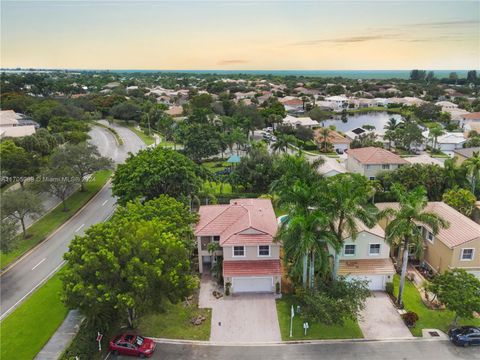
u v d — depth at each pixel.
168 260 28.94
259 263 36.31
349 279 36.22
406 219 32.12
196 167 57.53
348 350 29.36
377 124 139.25
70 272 26.77
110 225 31.55
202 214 41.56
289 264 37.41
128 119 133.88
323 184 34.34
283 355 28.86
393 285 36.78
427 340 30.38
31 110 122.44
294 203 33.66
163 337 30.69
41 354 28.41
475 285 30.69
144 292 27.03
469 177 55.12
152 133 115.50
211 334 31.03
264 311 33.81
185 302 34.94
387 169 66.00
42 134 82.62
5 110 119.81
